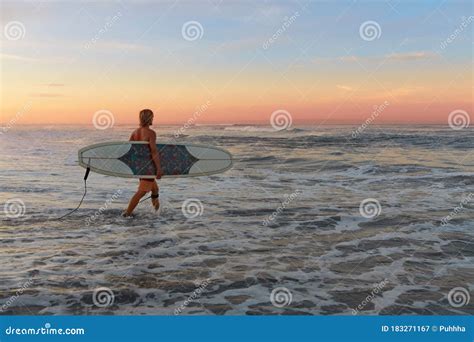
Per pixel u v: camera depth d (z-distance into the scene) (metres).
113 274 4.16
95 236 5.50
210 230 5.84
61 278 4.03
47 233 5.65
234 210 7.09
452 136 22.03
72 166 13.01
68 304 3.51
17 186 9.39
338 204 7.58
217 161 7.95
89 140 24.20
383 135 23.33
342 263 4.54
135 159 7.02
